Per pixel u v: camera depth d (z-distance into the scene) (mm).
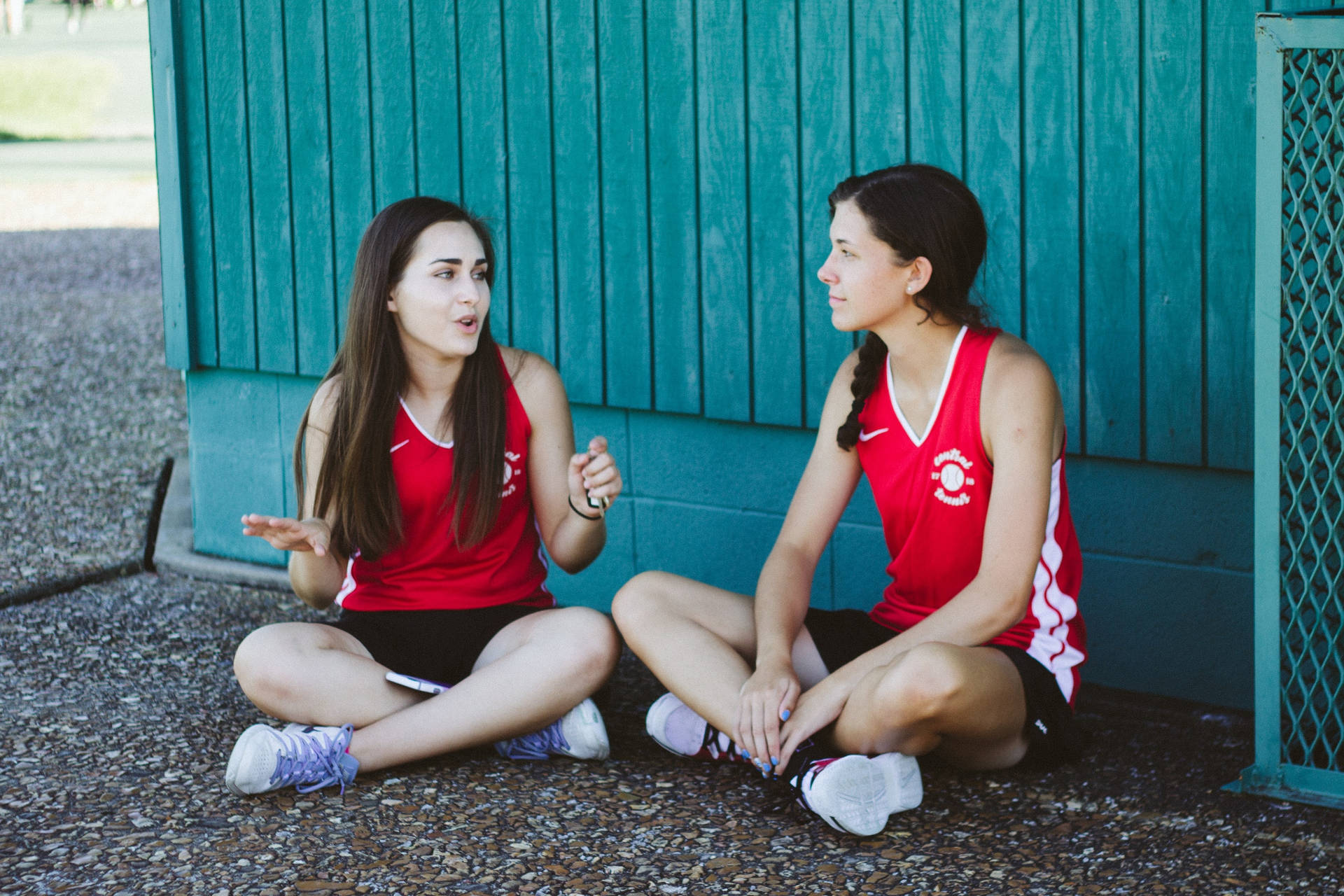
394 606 3025
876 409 2840
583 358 3867
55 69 22859
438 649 2979
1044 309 3213
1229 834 2564
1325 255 2520
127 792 2805
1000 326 3266
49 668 3566
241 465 4453
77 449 5684
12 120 19281
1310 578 2645
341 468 2926
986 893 2373
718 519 3773
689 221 3637
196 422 4520
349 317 2934
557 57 3748
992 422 2688
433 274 2828
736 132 3531
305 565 3092
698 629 2855
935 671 2500
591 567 4004
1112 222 3098
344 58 4066
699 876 2439
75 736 3111
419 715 2834
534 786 2818
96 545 4605
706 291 3645
